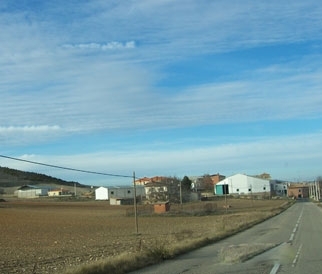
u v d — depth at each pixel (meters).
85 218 64.56
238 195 158.38
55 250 26.80
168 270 16.05
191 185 156.50
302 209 81.69
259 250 21.61
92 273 14.77
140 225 49.00
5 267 19.52
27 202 127.19
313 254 19.89
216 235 29.69
